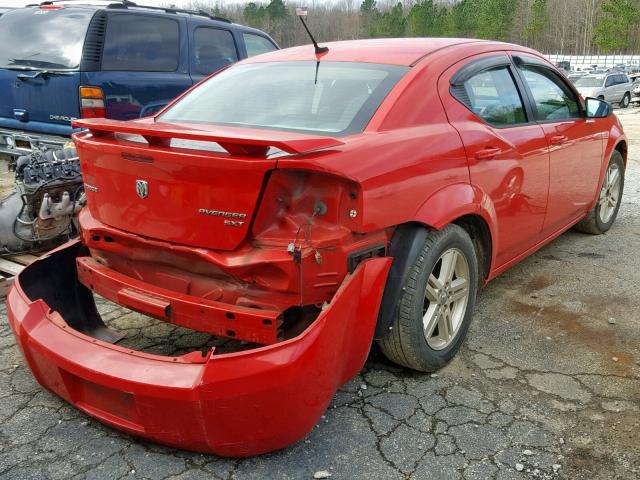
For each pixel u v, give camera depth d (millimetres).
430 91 3012
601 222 5465
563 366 3162
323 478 2307
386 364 3145
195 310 2414
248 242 2309
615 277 4469
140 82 6375
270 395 2123
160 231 2463
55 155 4344
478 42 3654
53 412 2699
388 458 2422
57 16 6129
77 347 2369
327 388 2299
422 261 2738
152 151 2344
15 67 6176
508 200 3463
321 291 2342
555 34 73062
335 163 2248
